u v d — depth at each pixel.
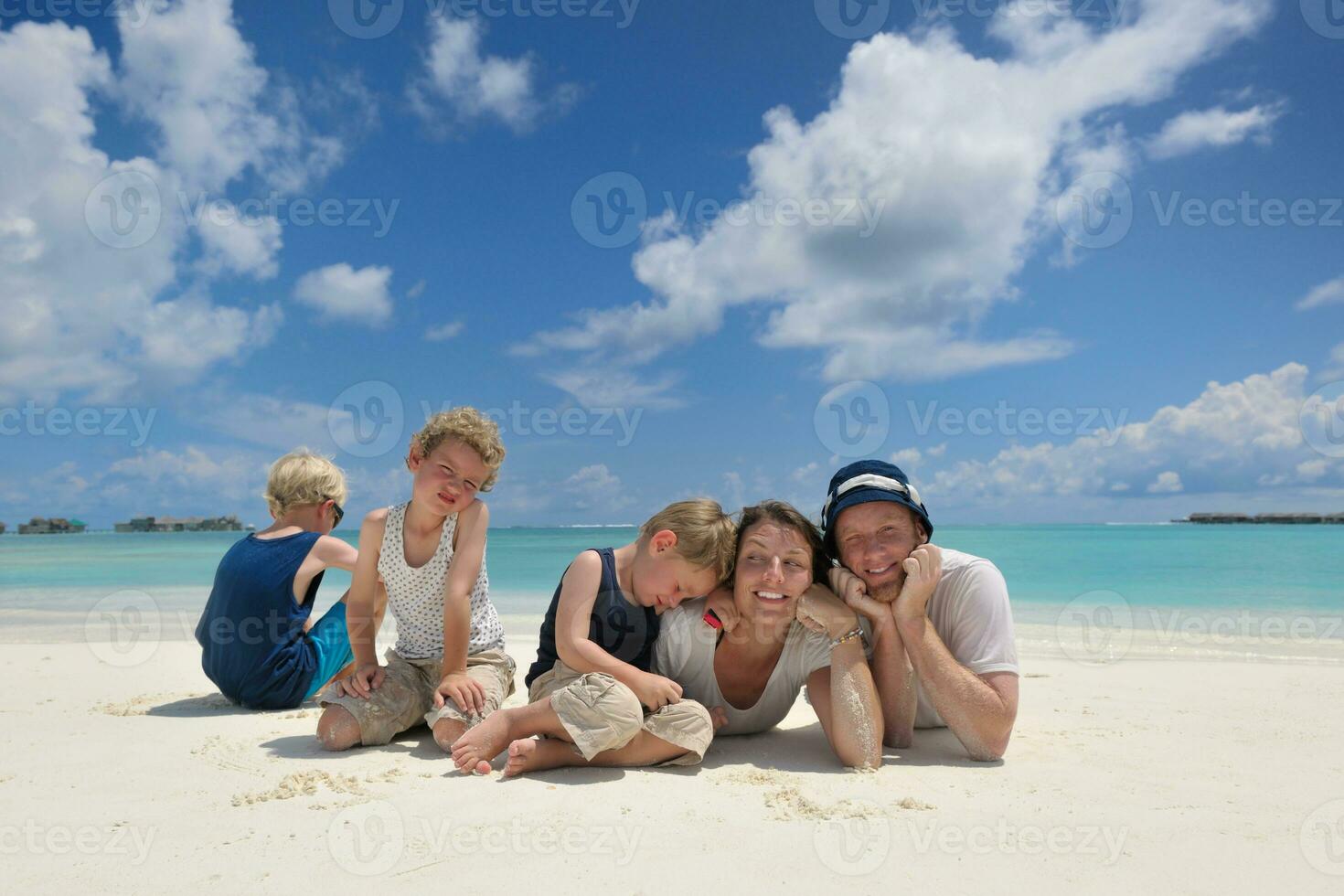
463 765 2.75
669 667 3.17
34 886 1.79
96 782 2.60
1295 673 4.89
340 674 3.35
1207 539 25.17
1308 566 13.45
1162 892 1.79
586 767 2.82
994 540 26.66
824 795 2.49
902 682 3.09
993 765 2.88
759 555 2.96
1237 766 2.84
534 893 1.76
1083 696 4.18
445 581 3.47
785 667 3.17
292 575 3.88
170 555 18.84
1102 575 12.22
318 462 4.36
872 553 3.01
